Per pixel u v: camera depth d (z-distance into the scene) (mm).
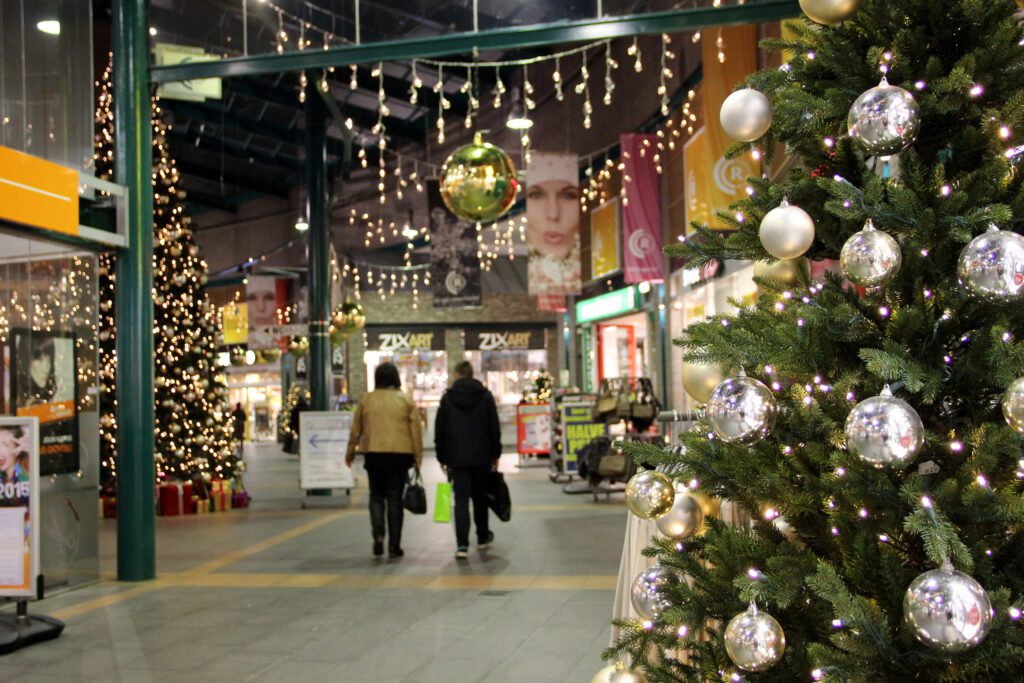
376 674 4918
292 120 27016
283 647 5508
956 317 2465
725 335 2773
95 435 7789
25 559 5867
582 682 4680
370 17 7668
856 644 2184
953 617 1982
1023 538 2359
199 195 36406
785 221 2619
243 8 7812
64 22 7551
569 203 17250
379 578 7656
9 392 6902
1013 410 2143
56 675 5012
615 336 26328
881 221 2432
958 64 2479
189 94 9930
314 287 15945
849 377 2443
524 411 20047
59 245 7363
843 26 2787
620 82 20203
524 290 31938
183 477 13469
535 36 7301
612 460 12289
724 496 2785
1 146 6441
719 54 12555
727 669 2684
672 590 2840
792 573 2434
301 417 13617
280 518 12109
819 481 2514
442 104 8539
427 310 35625
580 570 7719
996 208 2268
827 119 2836
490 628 5840
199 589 7359
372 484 8859
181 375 13734
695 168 13180
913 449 2137
